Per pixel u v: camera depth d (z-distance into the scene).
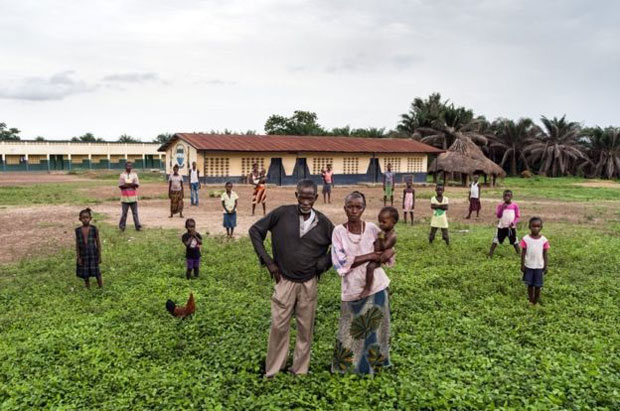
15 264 11.25
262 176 20.31
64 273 10.27
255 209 22.59
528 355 5.88
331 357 5.91
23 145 67.25
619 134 67.56
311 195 5.27
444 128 62.75
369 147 44.53
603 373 5.38
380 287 5.32
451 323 7.23
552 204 27.83
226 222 14.30
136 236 14.62
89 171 66.12
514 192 37.09
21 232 15.84
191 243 9.74
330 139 45.09
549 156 67.06
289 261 5.34
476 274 10.24
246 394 4.98
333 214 20.75
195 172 23.81
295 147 40.38
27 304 8.22
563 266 11.39
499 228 12.02
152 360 5.89
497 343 6.41
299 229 5.33
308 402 4.74
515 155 71.38
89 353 5.95
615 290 9.25
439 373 5.37
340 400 4.82
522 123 68.06
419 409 4.64
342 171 43.06
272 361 5.52
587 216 21.77
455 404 4.68
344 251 5.23
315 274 5.43
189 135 38.94
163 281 9.52
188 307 7.20
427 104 67.50
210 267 10.76
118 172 64.00
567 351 6.14
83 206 23.62
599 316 7.73
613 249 13.45
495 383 5.16
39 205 24.08
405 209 17.97
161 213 20.84
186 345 6.31
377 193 34.41
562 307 8.15
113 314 7.56
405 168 46.66
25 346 6.18
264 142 40.38
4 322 7.22
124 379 5.24
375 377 5.29
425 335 6.64
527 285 8.48
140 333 6.72
